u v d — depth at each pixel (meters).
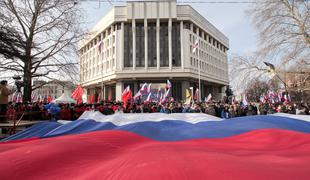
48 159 3.35
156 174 2.50
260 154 3.53
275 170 2.58
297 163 2.89
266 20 22.73
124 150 3.92
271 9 22.42
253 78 25.27
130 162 2.91
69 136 4.93
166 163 2.74
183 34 72.06
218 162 2.76
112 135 4.84
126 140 4.64
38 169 3.10
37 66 25.67
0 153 3.76
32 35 24.69
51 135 5.68
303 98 36.16
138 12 71.25
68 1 25.69
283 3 22.09
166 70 69.56
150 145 4.14
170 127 5.89
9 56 14.41
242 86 26.14
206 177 2.39
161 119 6.63
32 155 3.47
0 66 23.45
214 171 2.50
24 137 5.82
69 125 6.14
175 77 69.94
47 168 3.14
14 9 23.03
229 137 4.84
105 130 5.45
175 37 72.31
